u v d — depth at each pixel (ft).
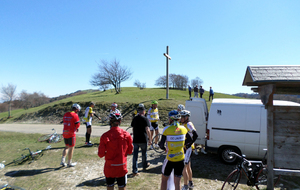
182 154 12.02
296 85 14.20
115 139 10.87
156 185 15.21
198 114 22.61
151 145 26.00
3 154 25.14
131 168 19.33
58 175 17.75
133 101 68.13
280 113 13.70
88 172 18.45
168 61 70.59
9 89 107.24
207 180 16.25
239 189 14.64
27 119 73.92
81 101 75.31
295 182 16.07
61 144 29.14
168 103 61.67
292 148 13.44
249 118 19.60
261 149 18.92
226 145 20.17
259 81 12.78
